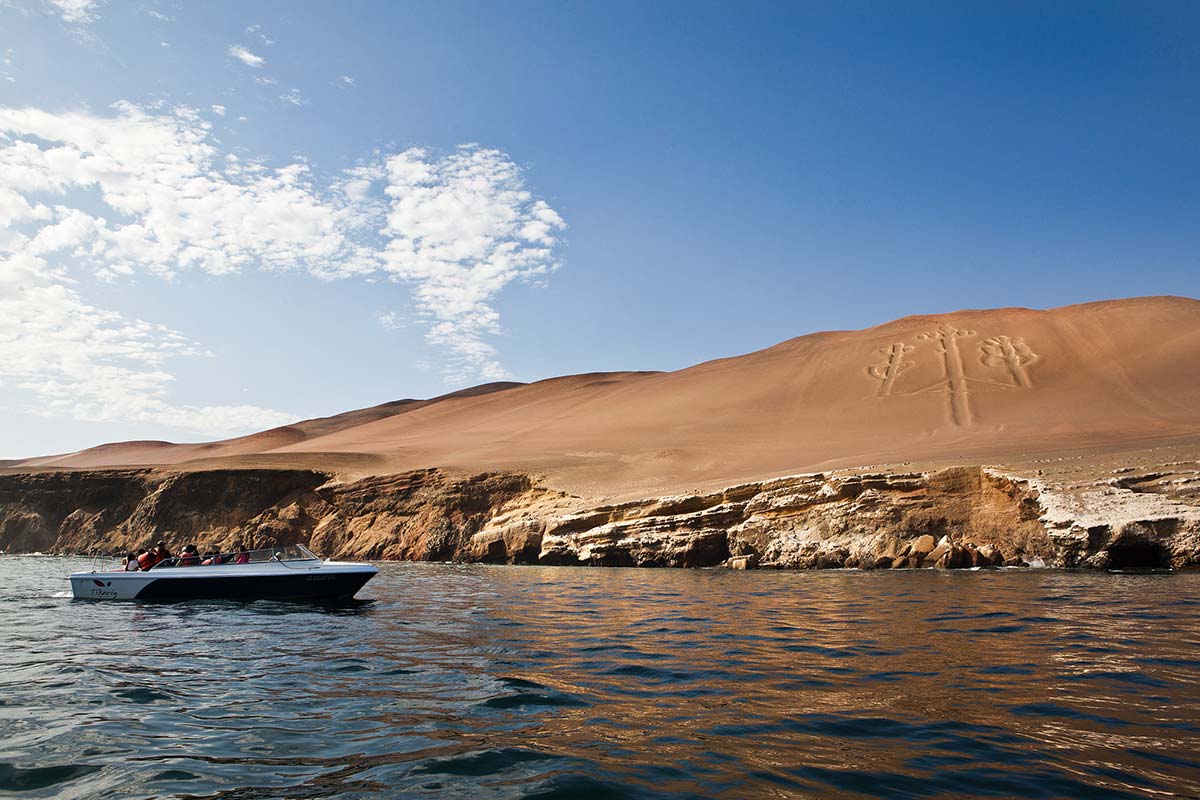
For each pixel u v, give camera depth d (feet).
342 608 59.98
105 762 21.34
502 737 23.30
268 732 24.21
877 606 54.24
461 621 51.16
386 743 22.85
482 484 167.73
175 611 58.34
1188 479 86.02
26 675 33.60
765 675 31.48
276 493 195.21
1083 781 18.71
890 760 20.51
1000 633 40.63
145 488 205.98
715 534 108.27
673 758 20.97
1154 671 30.60
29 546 201.26
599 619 51.13
